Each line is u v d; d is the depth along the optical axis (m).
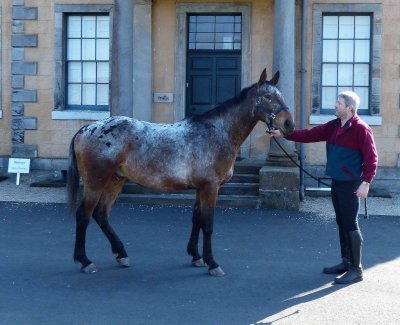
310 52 15.88
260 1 16.02
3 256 9.12
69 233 10.67
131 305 7.04
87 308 6.92
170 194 13.70
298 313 6.81
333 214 12.75
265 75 8.27
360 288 7.75
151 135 8.16
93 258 9.06
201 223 8.38
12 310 6.83
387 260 9.16
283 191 13.12
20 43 16.78
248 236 10.64
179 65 16.31
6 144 17.22
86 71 16.92
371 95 15.83
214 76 16.45
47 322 6.48
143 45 16.30
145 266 8.66
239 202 13.23
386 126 15.78
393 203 14.14
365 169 7.68
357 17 16.00
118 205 13.27
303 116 15.52
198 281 7.97
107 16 16.78
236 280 8.04
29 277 8.06
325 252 9.61
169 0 16.23
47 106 16.80
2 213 12.30
